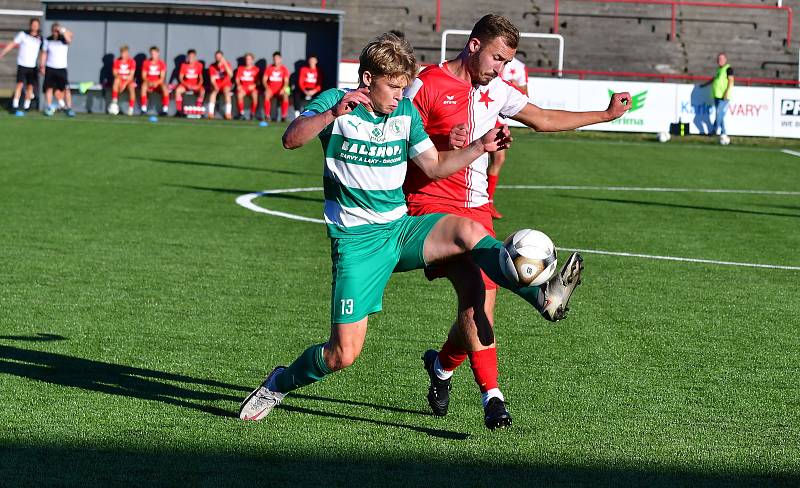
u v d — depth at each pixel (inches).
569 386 425.1
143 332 499.2
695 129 2073.1
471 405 399.5
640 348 492.1
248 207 960.3
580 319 551.8
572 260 327.0
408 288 619.5
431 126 390.9
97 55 2217.0
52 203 936.9
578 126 407.2
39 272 637.3
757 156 1731.1
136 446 337.4
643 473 323.3
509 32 378.6
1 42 2509.8
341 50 2283.5
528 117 405.7
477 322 360.2
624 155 1686.8
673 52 2554.1
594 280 663.1
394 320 537.6
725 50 2561.5
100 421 363.6
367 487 304.7
